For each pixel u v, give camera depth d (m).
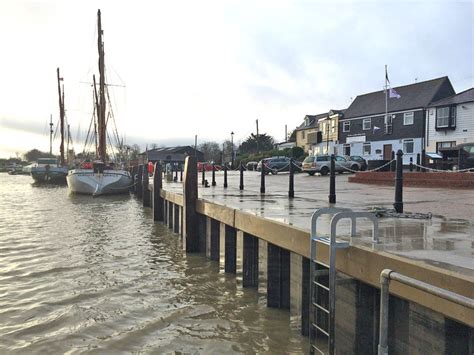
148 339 6.59
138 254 12.70
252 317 7.25
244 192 15.06
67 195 37.78
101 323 7.23
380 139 46.84
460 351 3.61
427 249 4.71
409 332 4.13
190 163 12.83
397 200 8.05
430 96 42.91
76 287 9.30
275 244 7.09
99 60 38.09
